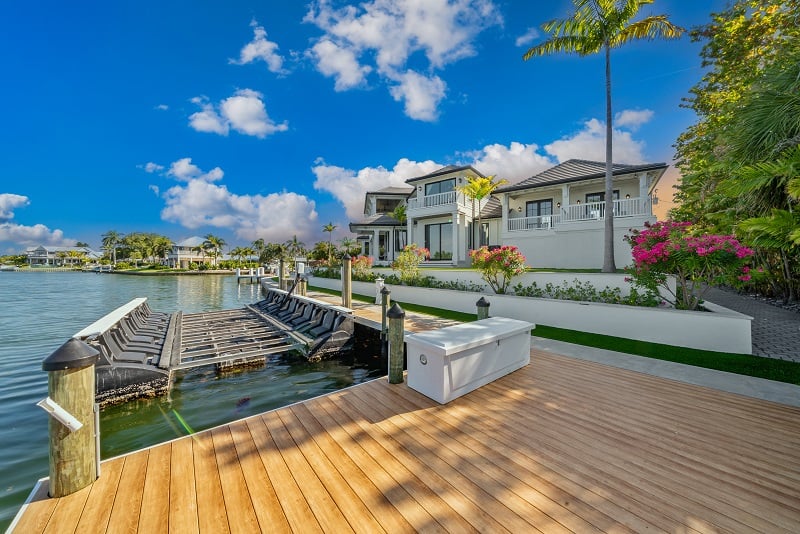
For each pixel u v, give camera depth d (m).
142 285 34.81
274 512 2.25
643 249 7.41
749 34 10.57
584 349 6.36
